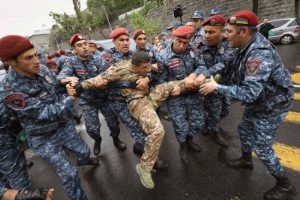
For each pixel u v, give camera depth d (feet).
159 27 68.18
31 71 6.72
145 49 13.52
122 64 8.66
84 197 8.11
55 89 8.14
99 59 11.84
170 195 8.98
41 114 7.00
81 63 11.46
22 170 8.52
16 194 4.33
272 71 6.69
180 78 10.07
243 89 6.74
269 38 38.60
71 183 7.75
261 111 7.24
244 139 8.89
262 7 45.73
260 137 7.44
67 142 8.48
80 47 11.05
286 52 31.07
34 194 4.29
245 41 6.90
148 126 8.04
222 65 9.86
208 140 12.32
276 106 7.04
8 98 6.73
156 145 7.95
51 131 7.77
